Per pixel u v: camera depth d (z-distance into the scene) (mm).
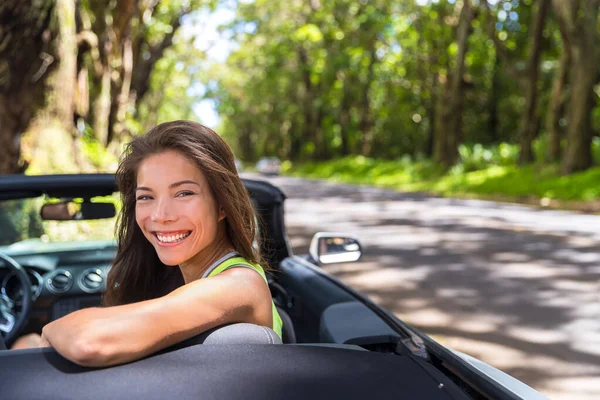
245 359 1277
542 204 21969
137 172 1635
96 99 17812
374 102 59406
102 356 1200
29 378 1177
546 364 5074
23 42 8672
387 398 1239
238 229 1664
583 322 6242
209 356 1272
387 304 7051
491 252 10625
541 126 41156
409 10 37875
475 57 40281
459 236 12844
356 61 45719
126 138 22062
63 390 1150
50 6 8789
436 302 7121
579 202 20969
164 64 40656
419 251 10781
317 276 3340
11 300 3615
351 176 46906
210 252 1702
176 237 1603
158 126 1647
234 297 1445
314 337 3105
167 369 1221
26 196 3008
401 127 60344
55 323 1277
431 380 1331
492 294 7488
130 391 1156
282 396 1188
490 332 5949
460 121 37062
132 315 1269
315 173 55469
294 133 78750
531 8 34188
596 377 4789
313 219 16922
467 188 29078
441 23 37406
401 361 1393
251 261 1710
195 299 1376
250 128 103625
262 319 1521
